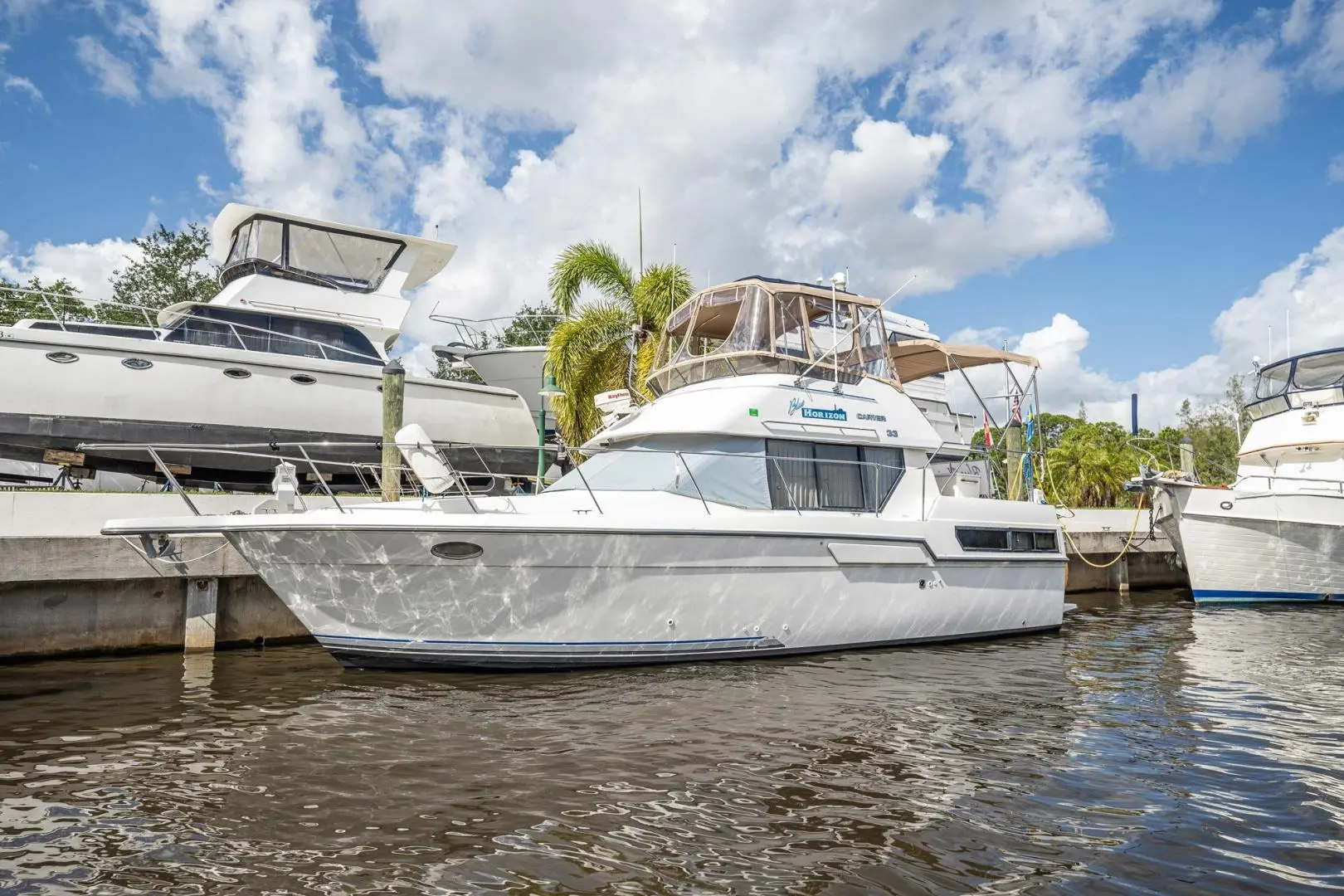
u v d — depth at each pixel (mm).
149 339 12344
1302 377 17125
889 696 7059
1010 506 10594
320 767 5145
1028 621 10633
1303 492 14891
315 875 3730
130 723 6184
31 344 11398
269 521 7246
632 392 13031
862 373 9883
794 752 5488
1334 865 3879
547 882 3672
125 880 3688
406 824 4289
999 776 5062
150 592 9250
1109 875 3766
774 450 8961
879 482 9617
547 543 7383
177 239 32062
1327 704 6980
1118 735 5969
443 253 15859
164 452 12164
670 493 8414
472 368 19828
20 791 4758
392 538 7164
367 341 14500
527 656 7668
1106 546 18062
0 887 3615
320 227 14648
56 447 11531
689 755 5402
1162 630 11523
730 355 9352
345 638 7676
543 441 15469
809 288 9727
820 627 8797
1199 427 39000
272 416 12859
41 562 8508
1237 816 4453
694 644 8141
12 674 8008
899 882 3689
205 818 4363
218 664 8547
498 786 4832
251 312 13586
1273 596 15031
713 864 3854
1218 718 6477
